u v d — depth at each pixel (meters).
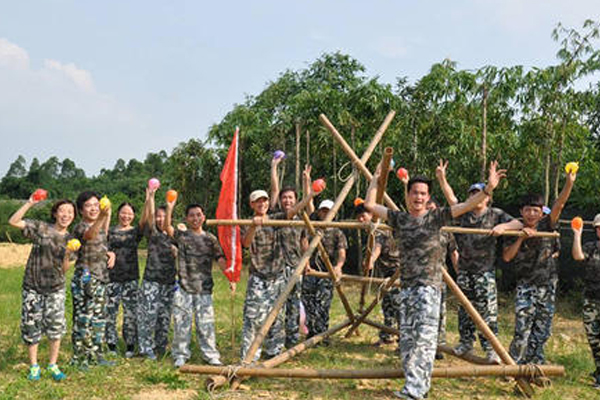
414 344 4.55
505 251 5.41
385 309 7.11
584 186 10.06
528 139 9.89
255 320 5.84
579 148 10.06
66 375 5.24
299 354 6.42
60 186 56.50
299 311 6.76
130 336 6.28
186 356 5.80
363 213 6.52
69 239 5.31
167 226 5.81
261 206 5.67
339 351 6.69
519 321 5.34
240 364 5.02
